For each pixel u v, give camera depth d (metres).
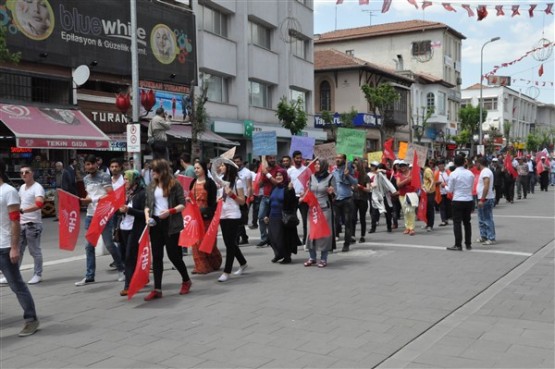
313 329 6.06
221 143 26.36
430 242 12.74
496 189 22.81
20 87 18.58
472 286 8.09
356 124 43.53
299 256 11.09
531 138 77.25
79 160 20.25
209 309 7.04
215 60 27.70
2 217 6.07
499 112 81.19
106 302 7.61
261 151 16.22
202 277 9.18
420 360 5.07
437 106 56.94
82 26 20.11
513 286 8.09
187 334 5.99
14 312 7.21
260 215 12.38
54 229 15.58
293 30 34.53
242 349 5.45
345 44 62.12
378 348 5.41
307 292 7.84
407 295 7.57
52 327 6.42
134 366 5.06
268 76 32.34
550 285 8.12
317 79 46.97
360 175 12.80
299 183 11.88
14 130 16.41
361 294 7.66
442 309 6.83
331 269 9.59
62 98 19.88
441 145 60.53
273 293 7.82
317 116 42.44
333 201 11.47
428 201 14.83
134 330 6.20
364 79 46.03
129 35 22.12
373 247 12.05
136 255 8.02
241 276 9.12
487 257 10.60
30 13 18.25
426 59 58.25
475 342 5.56
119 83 21.84
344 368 4.91
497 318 6.43
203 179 9.05
